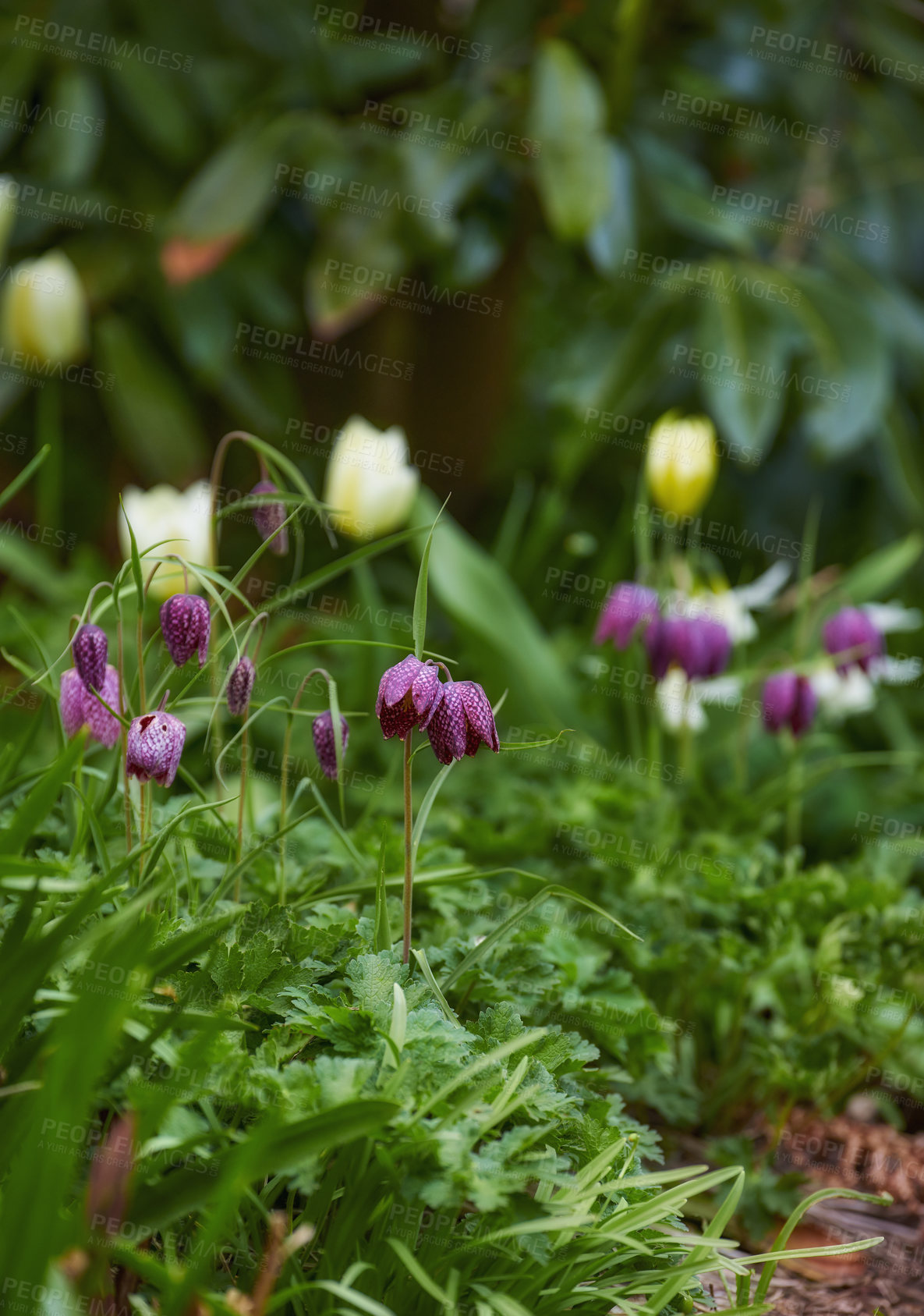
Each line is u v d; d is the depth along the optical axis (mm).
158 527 2461
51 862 2021
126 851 2068
